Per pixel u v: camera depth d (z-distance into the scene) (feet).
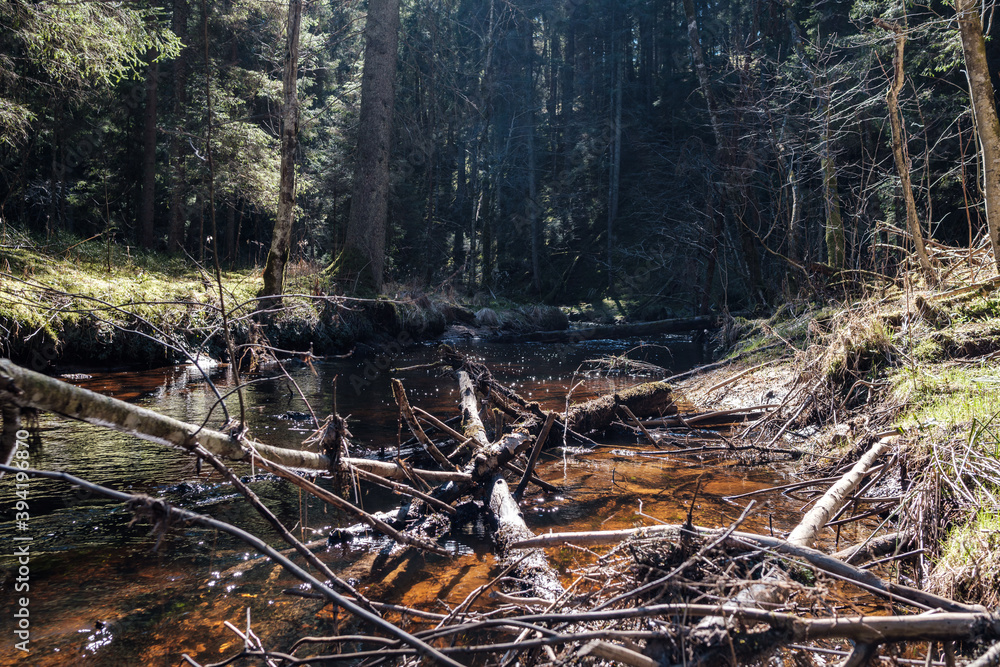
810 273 32.60
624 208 104.27
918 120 36.86
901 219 37.96
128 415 6.35
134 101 55.98
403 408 12.80
